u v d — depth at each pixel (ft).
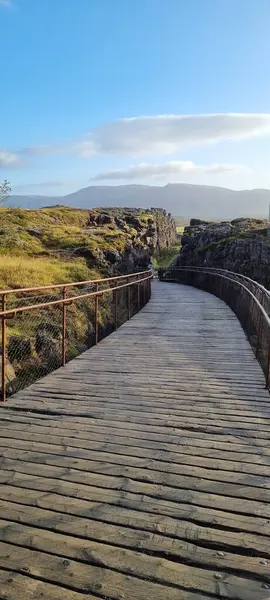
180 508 10.18
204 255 103.55
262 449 13.41
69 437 14.17
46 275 42.01
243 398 18.20
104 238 70.74
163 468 12.11
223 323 38.75
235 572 8.18
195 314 45.09
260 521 9.71
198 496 10.69
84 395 18.45
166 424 15.34
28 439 13.99
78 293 38.50
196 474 11.78
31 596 7.50
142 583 7.85
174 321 39.91
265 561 8.46
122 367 23.09
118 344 29.22
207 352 26.78
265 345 22.41
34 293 35.27
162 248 196.54
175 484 11.25
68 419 15.75
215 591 7.68
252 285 34.22
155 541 8.98
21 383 23.22
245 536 9.18
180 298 63.77
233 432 14.67
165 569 8.20
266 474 11.82
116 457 12.76
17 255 53.31
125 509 10.11
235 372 22.21
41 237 67.67
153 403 17.49
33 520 9.64
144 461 12.52
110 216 103.04
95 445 13.58
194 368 22.94
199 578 8.00
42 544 8.84
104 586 7.75
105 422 15.49
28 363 25.32
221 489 11.03
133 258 73.56
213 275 73.15
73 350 29.84
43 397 18.19
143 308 50.65
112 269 57.36
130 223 104.53
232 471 11.98
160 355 25.94
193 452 13.14
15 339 25.77
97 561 8.38
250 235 94.63
